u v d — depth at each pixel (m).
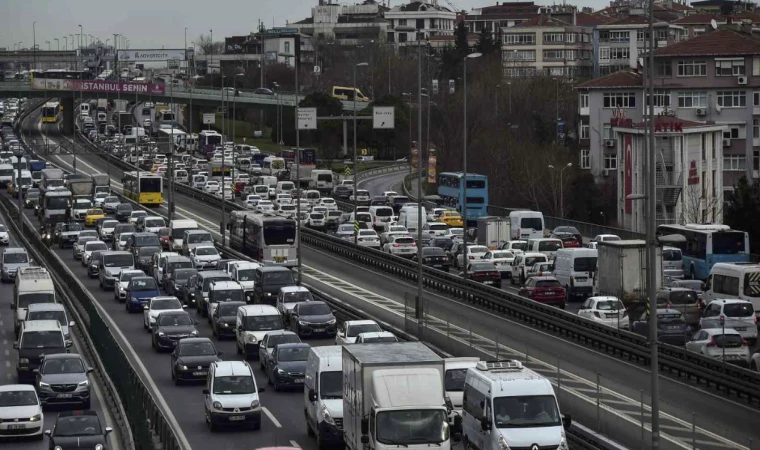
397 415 82.69
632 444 95.44
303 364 122.50
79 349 149.25
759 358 119.25
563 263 187.38
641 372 126.50
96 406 117.44
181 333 146.25
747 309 142.50
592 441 95.50
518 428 83.25
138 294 177.38
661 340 140.00
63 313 149.25
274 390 123.00
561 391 108.94
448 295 190.00
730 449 89.69
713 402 112.31
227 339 155.25
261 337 139.12
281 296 164.88
